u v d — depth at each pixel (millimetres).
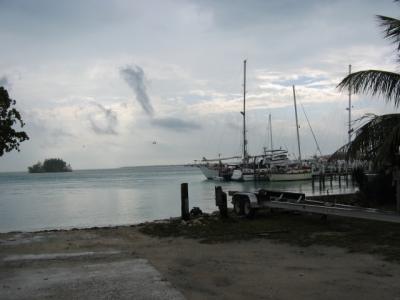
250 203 15203
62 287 7223
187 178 113562
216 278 7660
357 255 9156
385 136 12391
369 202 17734
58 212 31156
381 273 7711
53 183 96438
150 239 12219
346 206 12953
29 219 27188
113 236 12922
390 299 6324
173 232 13148
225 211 15305
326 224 13180
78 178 134625
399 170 13539
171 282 7430
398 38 12227
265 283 7270
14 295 6816
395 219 10266
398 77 12328
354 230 12008
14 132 12516
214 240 11539
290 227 13000
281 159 71938
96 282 7488
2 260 9461
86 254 10055
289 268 8258
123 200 40531
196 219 15289
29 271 8391
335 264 8469
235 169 71125
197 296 6648
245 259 9141
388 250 9430
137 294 6781
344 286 6992
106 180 108312
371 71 12508
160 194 47594
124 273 8102
